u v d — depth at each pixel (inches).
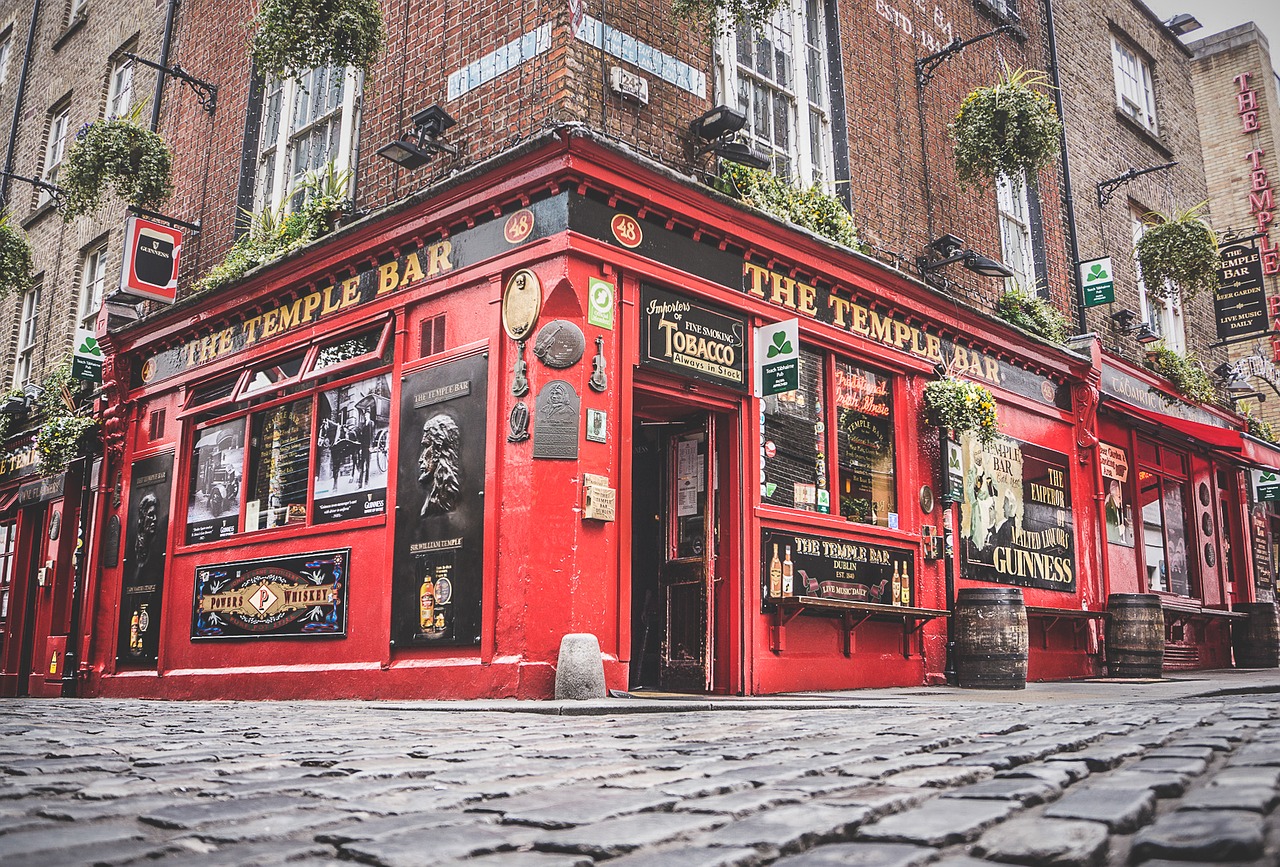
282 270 400.2
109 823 83.0
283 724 204.4
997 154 452.8
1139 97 689.0
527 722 204.5
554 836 73.7
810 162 424.8
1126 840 64.8
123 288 455.2
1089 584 498.9
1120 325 607.5
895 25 477.1
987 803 78.7
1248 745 112.9
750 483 344.5
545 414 298.0
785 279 367.2
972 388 412.5
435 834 75.6
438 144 353.7
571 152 300.5
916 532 405.7
